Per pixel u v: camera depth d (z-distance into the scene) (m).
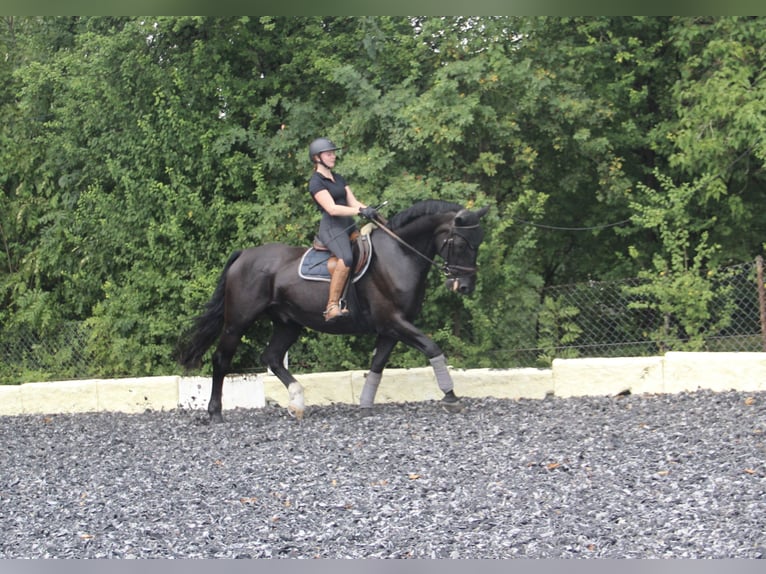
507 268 12.38
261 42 14.01
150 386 12.49
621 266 15.48
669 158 14.04
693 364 10.86
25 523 7.20
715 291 12.16
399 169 12.98
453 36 13.31
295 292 10.50
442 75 12.63
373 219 10.21
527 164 13.42
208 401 12.35
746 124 12.84
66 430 11.30
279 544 6.38
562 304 12.53
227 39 13.95
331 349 12.77
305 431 10.02
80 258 14.52
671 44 15.02
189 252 13.20
